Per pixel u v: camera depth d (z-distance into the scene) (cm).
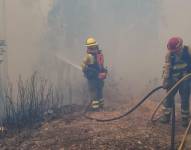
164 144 557
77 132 630
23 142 616
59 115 760
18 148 590
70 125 683
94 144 563
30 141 614
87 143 569
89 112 783
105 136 595
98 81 802
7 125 709
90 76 801
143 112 748
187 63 645
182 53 643
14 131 682
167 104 654
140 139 573
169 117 655
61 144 579
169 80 635
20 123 706
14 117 725
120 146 548
